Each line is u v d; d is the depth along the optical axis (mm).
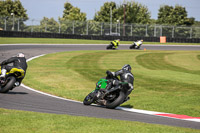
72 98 39000
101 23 190750
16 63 34406
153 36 195750
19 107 27250
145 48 148375
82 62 82750
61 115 23141
